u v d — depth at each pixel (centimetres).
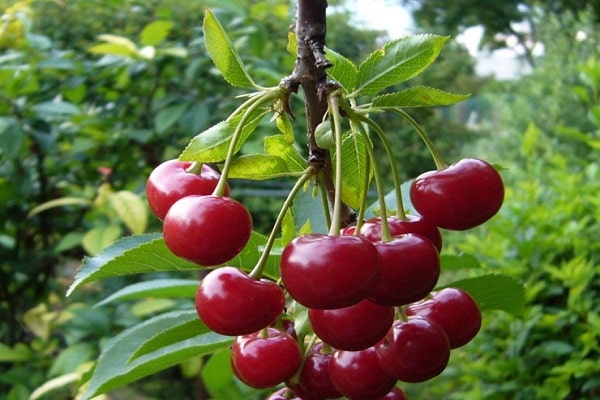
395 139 126
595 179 62
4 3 80
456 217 21
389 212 24
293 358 23
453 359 65
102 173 76
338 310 20
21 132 62
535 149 114
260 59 71
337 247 19
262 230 93
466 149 161
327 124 21
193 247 20
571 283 54
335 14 105
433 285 21
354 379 22
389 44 22
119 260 24
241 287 21
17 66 63
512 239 59
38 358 67
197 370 61
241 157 22
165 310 66
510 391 60
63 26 82
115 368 28
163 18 76
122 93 73
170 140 76
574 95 120
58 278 83
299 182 22
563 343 55
